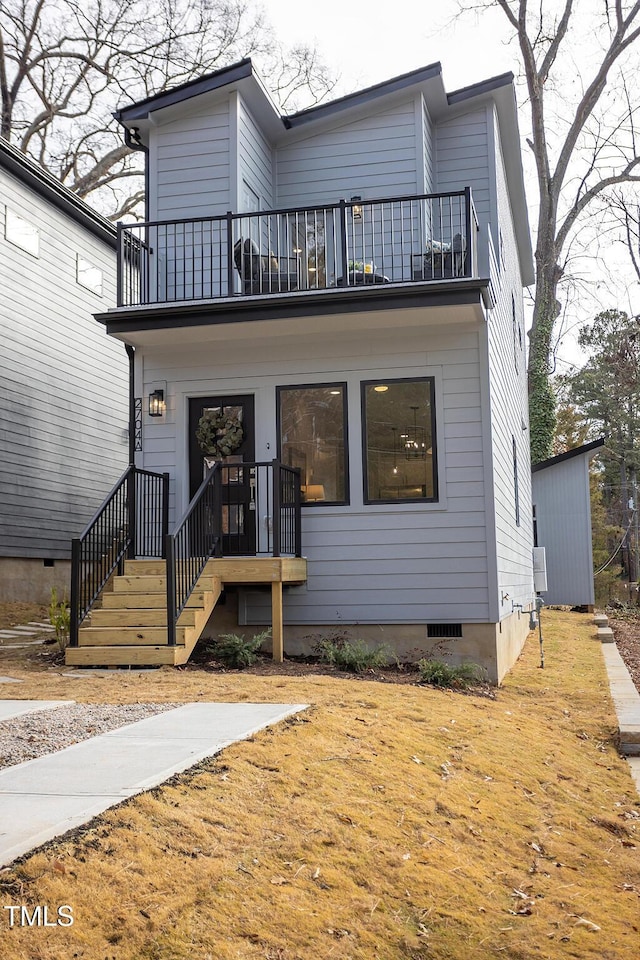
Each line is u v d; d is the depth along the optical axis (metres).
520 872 4.78
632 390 38.44
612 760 7.52
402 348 11.12
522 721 8.16
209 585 10.12
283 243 13.37
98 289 20.25
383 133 13.20
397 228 12.88
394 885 4.20
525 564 18.12
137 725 6.12
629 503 42.16
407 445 11.02
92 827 3.92
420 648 10.75
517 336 19.95
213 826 4.23
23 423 16.95
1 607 15.59
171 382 11.73
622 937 4.16
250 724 6.12
